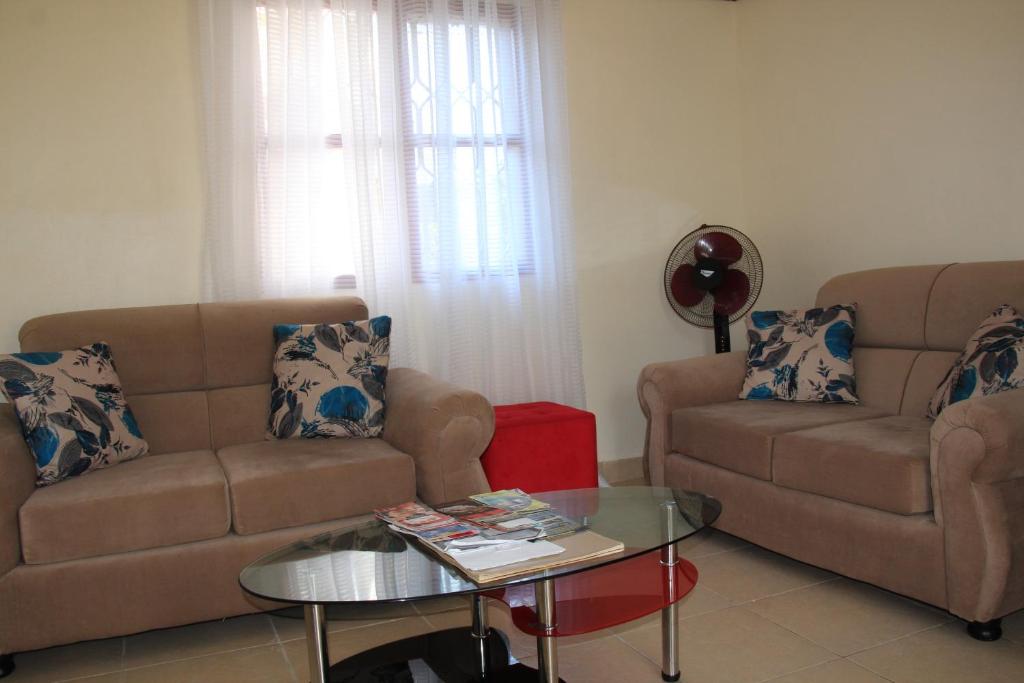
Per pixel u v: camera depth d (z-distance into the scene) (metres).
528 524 1.88
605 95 4.05
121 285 3.31
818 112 3.88
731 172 4.36
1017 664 2.02
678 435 3.18
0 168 3.15
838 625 2.30
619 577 2.03
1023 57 2.98
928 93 3.34
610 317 4.11
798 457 2.59
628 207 4.12
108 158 3.27
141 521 2.30
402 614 1.88
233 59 3.31
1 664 2.23
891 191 3.54
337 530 2.02
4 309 3.17
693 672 2.08
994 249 3.14
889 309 3.10
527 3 3.74
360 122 3.45
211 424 3.02
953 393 2.54
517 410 3.43
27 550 2.21
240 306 3.15
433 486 2.59
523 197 3.81
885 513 2.33
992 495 2.04
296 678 2.18
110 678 2.23
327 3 3.45
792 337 3.25
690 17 4.23
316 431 2.92
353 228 3.50
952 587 2.13
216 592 2.36
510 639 2.37
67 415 2.53
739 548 3.03
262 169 3.39
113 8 3.26
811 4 3.86
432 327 3.66
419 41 3.58
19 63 3.16
